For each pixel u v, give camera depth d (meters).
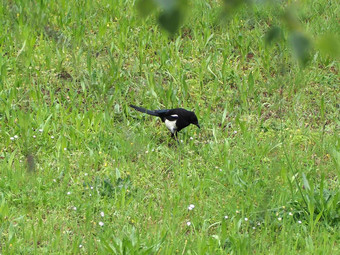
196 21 16.23
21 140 11.12
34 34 15.18
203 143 11.89
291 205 9.42
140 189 9.91
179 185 10.02
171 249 7.88
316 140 11.77
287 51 14.46
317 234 8.65
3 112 12.01
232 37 15.86
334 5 17.42
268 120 12.69
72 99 12.63
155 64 14.46
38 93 12.53
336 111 13.14
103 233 8.52
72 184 9.98
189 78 14.20
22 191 9.59
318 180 10.45
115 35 15.59
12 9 15.55
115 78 13.39
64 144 10.95
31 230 8.52
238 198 9.73
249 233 8.43
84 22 15.92
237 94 13.64
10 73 13.66
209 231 8.91
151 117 12.65
